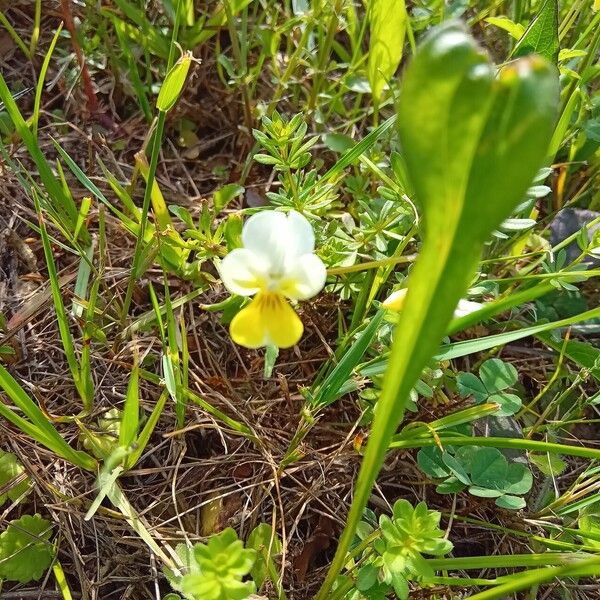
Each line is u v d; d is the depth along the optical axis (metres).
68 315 0.14
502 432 0.13
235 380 0.14
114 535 0.12
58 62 0.16
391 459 0.13
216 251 0.13
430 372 0.12
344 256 0.13
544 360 0.15
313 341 0.14
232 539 0.09
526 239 0.15
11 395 0.10
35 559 0.11
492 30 0.18
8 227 0.15
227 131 0.18
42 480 0.12
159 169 0.17
